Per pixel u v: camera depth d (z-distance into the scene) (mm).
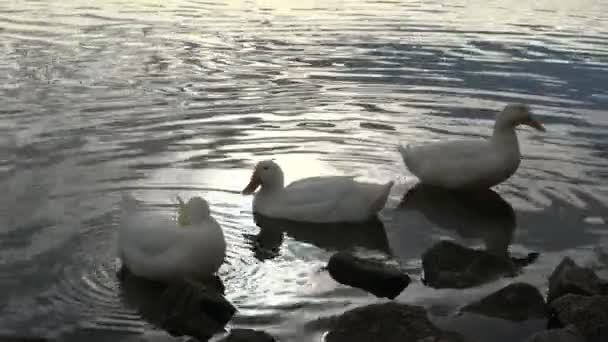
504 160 4797
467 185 4859
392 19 9000
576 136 5555
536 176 5027
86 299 3846
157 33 7902
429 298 3887
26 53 7059
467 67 6965
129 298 3861
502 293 3805
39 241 4211
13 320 3705
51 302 3814
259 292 3914
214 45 7512
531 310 3773
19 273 3984
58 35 7660
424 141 5449
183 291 3783
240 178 4918
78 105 5875
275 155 5215
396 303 3709
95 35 7715
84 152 5129
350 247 4328
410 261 4195
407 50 7465
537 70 6879
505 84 6531
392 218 4617
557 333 3555
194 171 4965
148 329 3693
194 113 5812
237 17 8914
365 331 3643
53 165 4953
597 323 3660
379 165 5160
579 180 4961
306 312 3783
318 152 5281
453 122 5762
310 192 4602
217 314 3734
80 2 9641
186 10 9266
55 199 4582
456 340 3580
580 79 6645
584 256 4211
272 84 6469
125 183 4785
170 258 3922
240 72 6746
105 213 4461
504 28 8547
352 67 6938
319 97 6203
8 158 5012
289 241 4379
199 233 3939
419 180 5012
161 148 5230
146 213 4195
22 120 5570
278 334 3652
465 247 4168
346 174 5031
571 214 4598
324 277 4031
